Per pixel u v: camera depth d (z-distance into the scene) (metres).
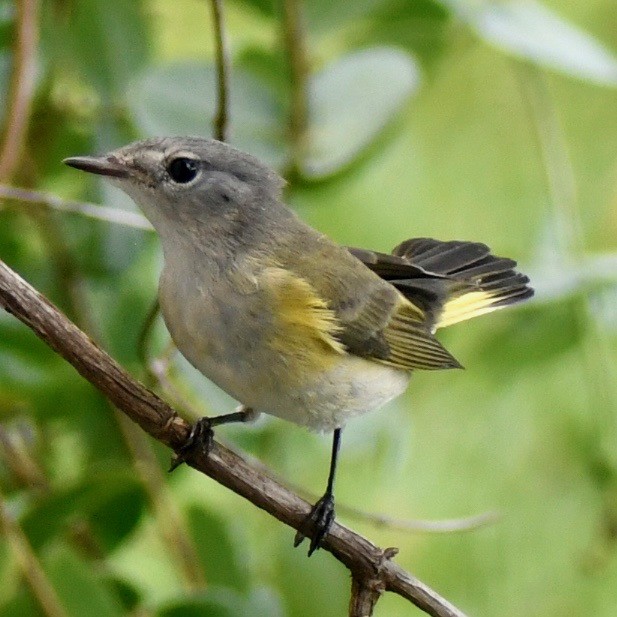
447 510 2.95
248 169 2.84
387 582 2.81
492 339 2.91
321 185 2.89
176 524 2.87
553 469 2.95
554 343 2.91
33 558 2.84
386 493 2.94
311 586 2.89
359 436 2.89
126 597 2.86
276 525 2.90
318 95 2.88
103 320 2.88
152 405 2.80
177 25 2.91
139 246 2.88
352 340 2.85
